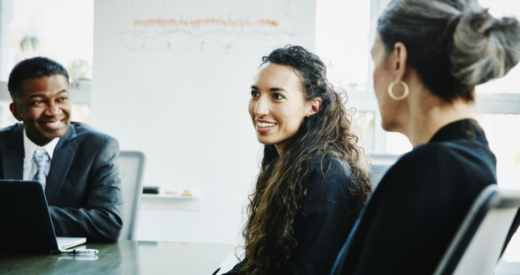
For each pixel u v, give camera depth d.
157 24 2.88
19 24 3.14
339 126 1.30
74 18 3.12
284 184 1.21
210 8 2.85
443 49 0.65
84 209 1.71
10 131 1.94
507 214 0.64
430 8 0.66
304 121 1.27
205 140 2.87
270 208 1.23
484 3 2.64
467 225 0.56
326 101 1.29
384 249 0.63
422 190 0.61
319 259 1.07
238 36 2.83
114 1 2.90
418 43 0.66
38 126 1.88
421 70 0.67
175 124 2.88
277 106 1.24
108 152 1.91
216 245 1.61
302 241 1.10
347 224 1.11
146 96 2.89
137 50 2.89
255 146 2.84
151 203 2.87
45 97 1.88
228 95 2.85
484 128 0.68
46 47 3.13
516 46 0.64
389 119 0.73
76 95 3.07
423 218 0.61
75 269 1.22
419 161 0.63
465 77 0.64
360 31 2.90
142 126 2.90
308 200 1.12
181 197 2.83
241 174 2.84
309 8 2.78
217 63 2.85
